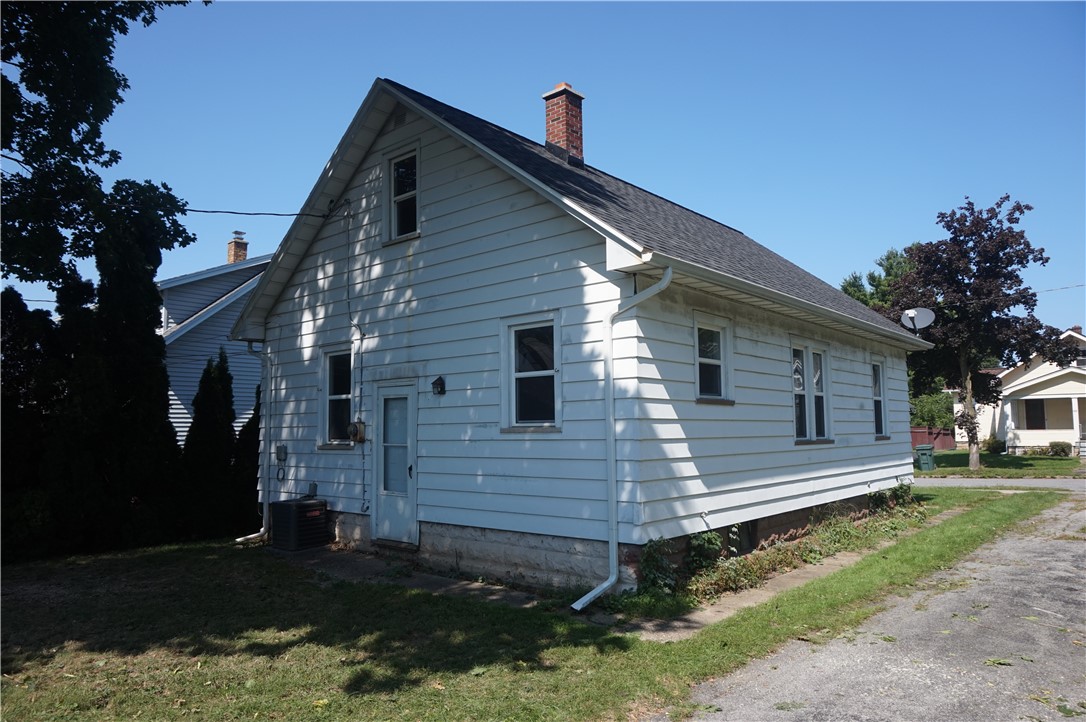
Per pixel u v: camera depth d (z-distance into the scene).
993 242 27.11
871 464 13.91
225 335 21.17
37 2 10.38
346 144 10.99
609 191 10.78
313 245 12.09
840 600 7.53
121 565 10.33
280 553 11.09
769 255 15.69
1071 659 5.78
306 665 5.89
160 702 5.16
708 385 9.16
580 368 8.22
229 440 14.02
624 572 7.63
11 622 7.31
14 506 10.82
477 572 9.11
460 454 9.43
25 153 11.38
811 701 4.98
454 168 9.84
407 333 10.34
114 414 12.16
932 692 5.11
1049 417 38.28
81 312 12.27
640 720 4.75
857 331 12.86
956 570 9.18
